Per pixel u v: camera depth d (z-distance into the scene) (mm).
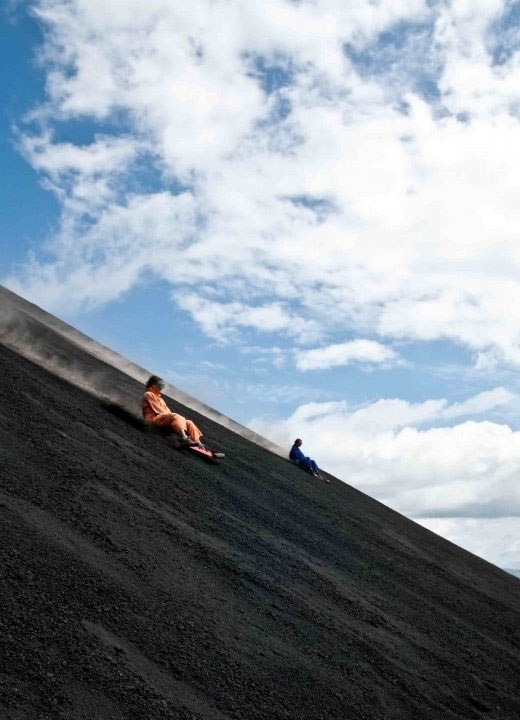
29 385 9750
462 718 6242
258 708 4523
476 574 16891
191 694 4277
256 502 10727
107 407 11641
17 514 5418
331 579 8453
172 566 6066
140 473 8625
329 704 5086
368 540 12875
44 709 3504
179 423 11664
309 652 5820
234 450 15938
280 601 6664
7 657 3768
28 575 4629
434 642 8203
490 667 8352
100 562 5352
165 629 4871
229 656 4957
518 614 13289
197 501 8781
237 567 6938
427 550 16531
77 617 4449
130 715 3785
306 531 10625
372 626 7484
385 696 5797
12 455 6789
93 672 3986
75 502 6367
